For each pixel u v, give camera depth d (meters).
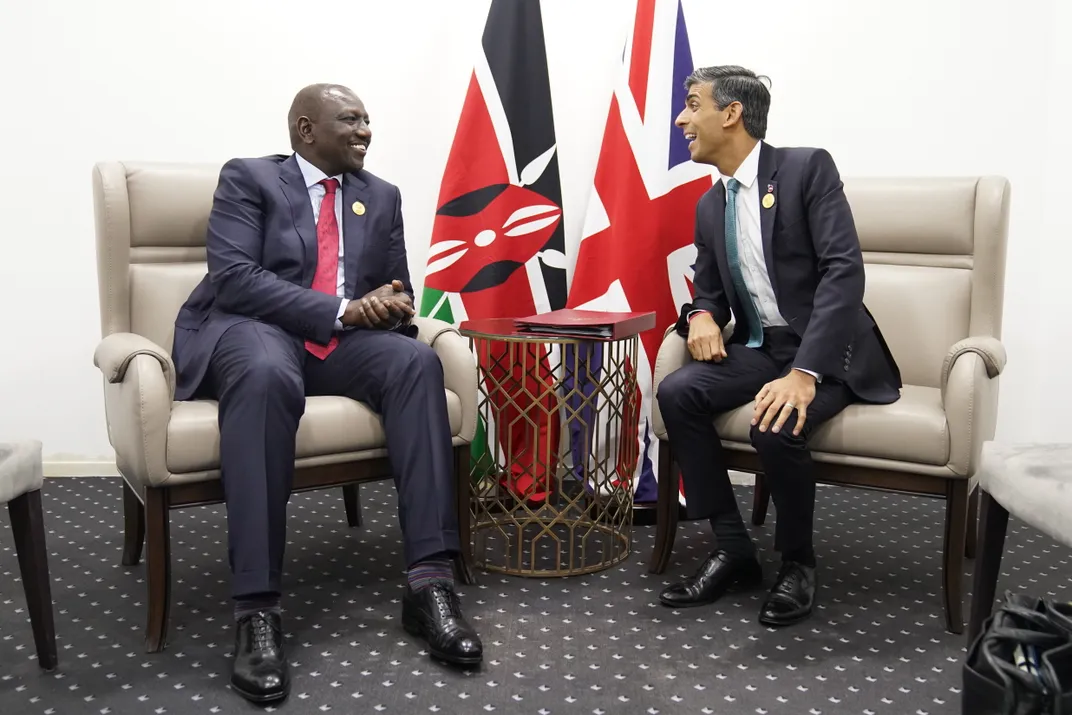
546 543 2.46
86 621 1.96
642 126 2.68
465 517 2.16
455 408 2.09
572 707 1.62
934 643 1.88
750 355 2.17
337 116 2.11
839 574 2.26
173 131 2.95
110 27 2.89
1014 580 2.21
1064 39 2.81
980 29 2.86
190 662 1.78
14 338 2.97
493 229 2.76
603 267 2.76
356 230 2.18
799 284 2.13
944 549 1.94
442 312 2.76
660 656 1.82
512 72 2.76
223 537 2.49
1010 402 2.99
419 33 2.98
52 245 2.95
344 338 2.06
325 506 2.79
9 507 1.69
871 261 2.41
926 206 2.32
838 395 2.01
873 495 2.93
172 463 1.77
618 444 2.41
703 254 2.27
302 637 1.88
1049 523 1.45
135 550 2.27
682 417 2.10
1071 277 2.88
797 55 2.93
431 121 3.02
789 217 2.10
